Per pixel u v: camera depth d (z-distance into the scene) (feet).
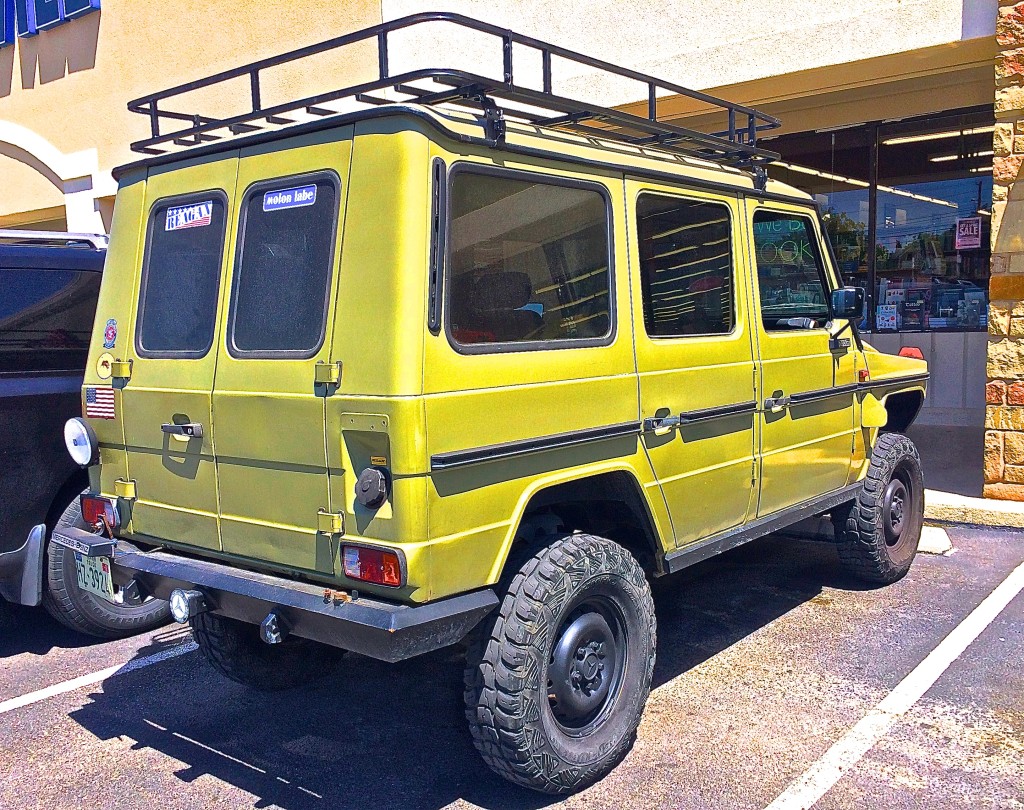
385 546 9.51
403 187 9.64
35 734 13.35
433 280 9.70
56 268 16.92
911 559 18.98
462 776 11.88
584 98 29.14
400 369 9.43
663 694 13.83
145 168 12.58
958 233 31.60
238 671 13.69
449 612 9.69
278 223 10.77
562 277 11.43
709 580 19.34
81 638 17.58
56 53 42.65
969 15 22.53
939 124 31.22
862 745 12.12
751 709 13.26
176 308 11.96
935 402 33.32
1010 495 22.88
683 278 13.43
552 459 11.00
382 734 13.15
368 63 32.27
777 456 15.21
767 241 15.46
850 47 24.23
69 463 16.22
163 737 13.19
